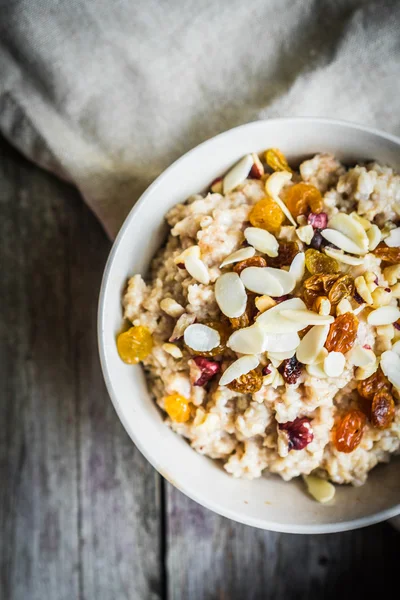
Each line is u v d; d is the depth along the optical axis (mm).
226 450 330
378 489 331
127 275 332
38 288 407
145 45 364
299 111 358
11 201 407
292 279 312
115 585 407
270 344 309
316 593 404
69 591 407
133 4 361
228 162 334
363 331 314
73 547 407
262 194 330
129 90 369
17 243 407
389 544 404
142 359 328
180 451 334
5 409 408
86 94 370
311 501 332
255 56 365
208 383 327
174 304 320
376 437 322
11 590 408
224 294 313
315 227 322
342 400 324
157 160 373
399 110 358
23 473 408
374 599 401
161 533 407
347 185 326
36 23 362
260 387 313
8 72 372
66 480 408
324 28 360
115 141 374
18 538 408
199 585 404
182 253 320
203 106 369
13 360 407
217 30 363
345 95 357
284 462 322
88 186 377
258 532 406
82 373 407
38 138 381
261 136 326
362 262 314
